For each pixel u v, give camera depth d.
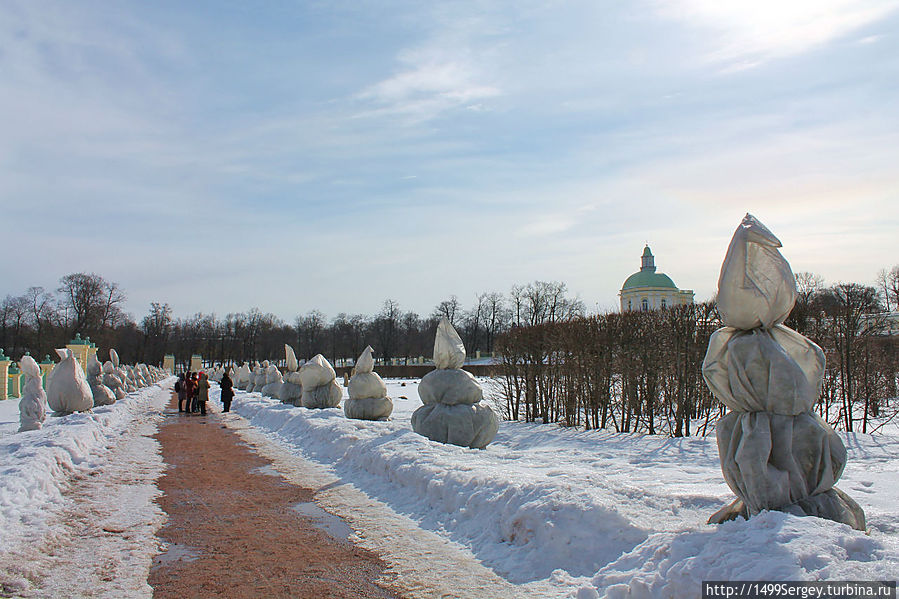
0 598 5.63
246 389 49.62
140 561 6.71
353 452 12.66
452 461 10.11
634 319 22.11
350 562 6.64
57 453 11.59
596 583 5.25
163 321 98.81
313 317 103.25
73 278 80.38
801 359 6.27
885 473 11.16
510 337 26.03
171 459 13.91
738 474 5.97
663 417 22.67
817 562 4.27
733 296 6.18
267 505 9.28
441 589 5.83
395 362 91.94
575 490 7.13
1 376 39.28
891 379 21.58
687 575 4.46
